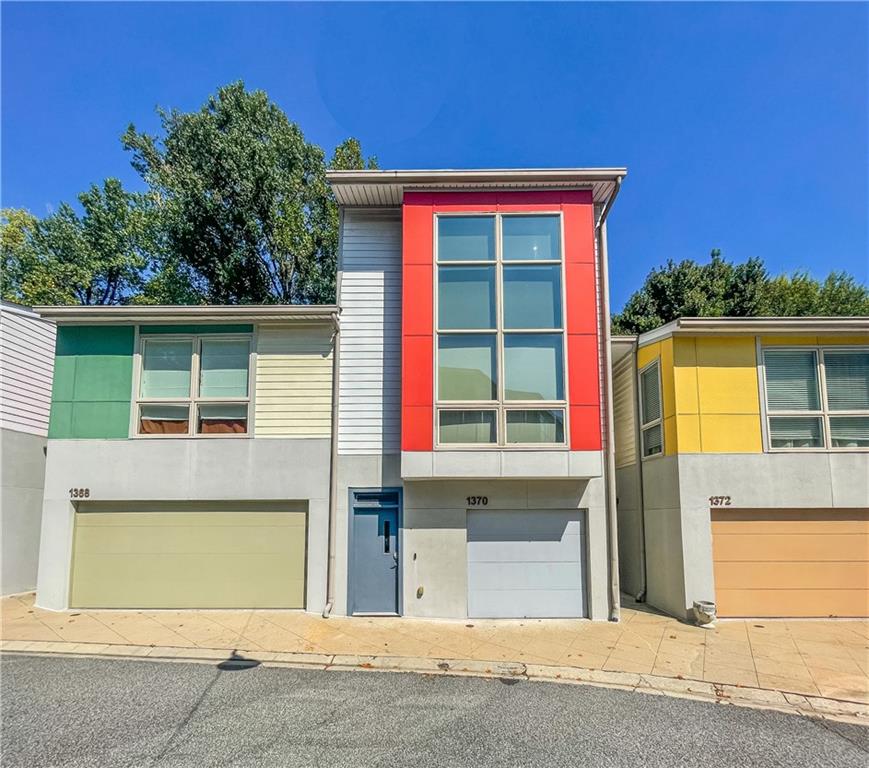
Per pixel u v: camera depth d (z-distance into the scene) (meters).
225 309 9.77
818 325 9.84
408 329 9.58
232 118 20.44
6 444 10.51
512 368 9.52
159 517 9.76
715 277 24.20
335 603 9.47
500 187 9.94
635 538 11.48
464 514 9.64
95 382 9.99
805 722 5.69
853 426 9.99
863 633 8.70
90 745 4.80
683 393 9.98
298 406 9.97
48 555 9.62
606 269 10.30
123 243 22.33
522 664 7.23
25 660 7.14
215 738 4.97
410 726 5.30
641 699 6.18
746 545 9.66
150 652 7.48
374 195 10.28
